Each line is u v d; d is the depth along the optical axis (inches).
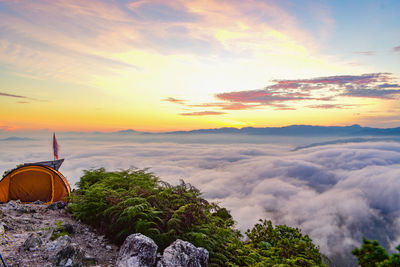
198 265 235.6
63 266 204.8
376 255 143.9
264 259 321.4
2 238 231.8
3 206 352.5
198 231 288.7
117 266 219.3
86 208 324.2
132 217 280.8
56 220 327.0
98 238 287.7
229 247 308.5
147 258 219.0
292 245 389.4
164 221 287.1
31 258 205.0
